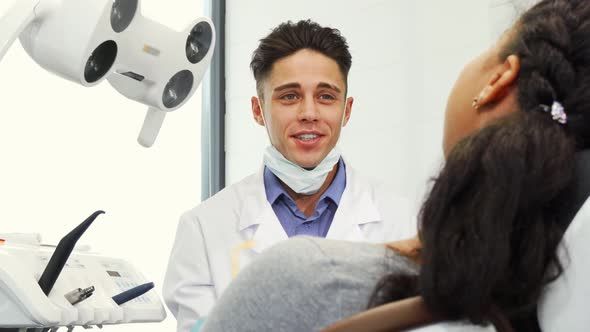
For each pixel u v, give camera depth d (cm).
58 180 277
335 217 188
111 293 179
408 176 316
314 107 181
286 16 355
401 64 324
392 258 56
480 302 49
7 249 160
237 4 370
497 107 57
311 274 55
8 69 266
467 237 49
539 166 49
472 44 305
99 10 163
